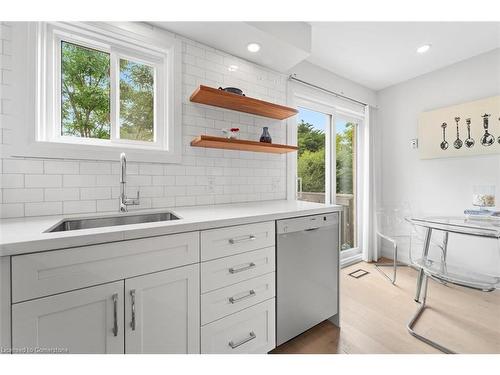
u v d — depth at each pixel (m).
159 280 1.02
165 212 1.54
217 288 1.19
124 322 0.94
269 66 2.17
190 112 1.78
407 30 1.99
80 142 1.47
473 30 1.99
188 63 1.76
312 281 1.62
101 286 0.89
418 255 2.89
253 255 1.32
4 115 1.18
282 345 1.55
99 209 1.43
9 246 0.74
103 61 1.57
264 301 1.37
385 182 3.24
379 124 3.29
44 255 0.79
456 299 2.13
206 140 1.61
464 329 1.69
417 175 2.89
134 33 1.52
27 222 1.11
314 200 2.78
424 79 2.82
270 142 1.99
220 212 1.44
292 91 2.37
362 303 2.07
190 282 1.10
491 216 1.99
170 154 1.66
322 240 1.69
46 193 1.28
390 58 2.46
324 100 2.68
